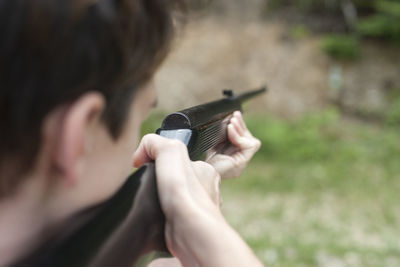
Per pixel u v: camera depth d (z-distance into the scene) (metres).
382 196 4.83
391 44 8.05
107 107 0.34
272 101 7.78
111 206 0.39
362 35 8.15
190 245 0.43
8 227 0.33
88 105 0.31
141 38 0.34
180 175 0.46
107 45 0.31
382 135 6.89
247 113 7.71
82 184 0.35
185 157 0.50
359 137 7.00
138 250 0.41
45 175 0.33
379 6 8.00
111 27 0.31
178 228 0.44
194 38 8.56
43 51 0.28
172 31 0.37
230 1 8.73
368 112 7.59
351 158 6.20
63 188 0.34
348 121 7.56
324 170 5.81
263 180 5.50
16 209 0.33
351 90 7.75
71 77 0.30
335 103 7.73
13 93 0.29
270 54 8.16
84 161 0.34
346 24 8.23
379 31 7.89
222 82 8.09
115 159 0.37
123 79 0.34
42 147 0.31
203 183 0.54
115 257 0.37
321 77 7.84
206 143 0.84
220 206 0.56
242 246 0.42
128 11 0.32
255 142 1.07
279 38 8.31
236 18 8.66
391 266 3.08
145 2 0.34
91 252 0.34
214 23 8.66
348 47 7.89
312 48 8.08
